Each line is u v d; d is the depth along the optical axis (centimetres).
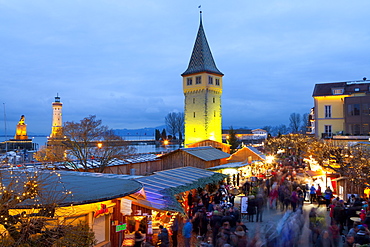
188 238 1354
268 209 2108
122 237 1358
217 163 3547
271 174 3206
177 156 3397
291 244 1216
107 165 2811
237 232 1159
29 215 752
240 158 3747
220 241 1147
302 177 3006
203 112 6938
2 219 728
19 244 727
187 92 7250
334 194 2408
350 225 1596
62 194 923
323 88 5716
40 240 777
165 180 2016
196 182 2103
